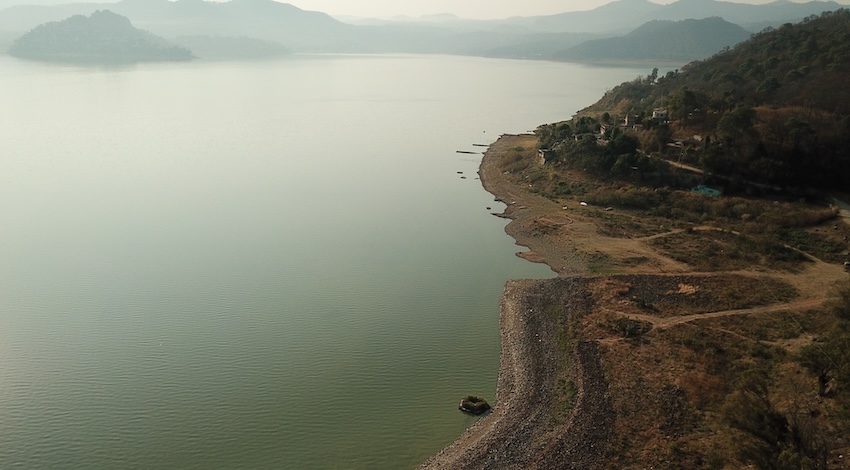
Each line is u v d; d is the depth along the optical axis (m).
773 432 34.50
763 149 98.19
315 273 75.38
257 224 94.50
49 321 61.19
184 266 76.31
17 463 41.25
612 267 75.00
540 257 81.69
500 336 59.81
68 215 96.25
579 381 49.72
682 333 56.28
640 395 47.12
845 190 93.44
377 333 60.34
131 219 95.19
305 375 52.56
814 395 42.97
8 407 47.28
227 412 47.25
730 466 37.47
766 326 56.94
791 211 87.25
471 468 40.38
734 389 46.25
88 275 72.81
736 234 83.12
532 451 41.69
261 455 42.47
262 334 59.62
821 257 74.62
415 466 41.19
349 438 44.22
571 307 63.75
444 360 55.25
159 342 57.59
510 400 48.22
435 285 72.50
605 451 41.09
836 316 51.59
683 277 69.88
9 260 76.94
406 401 48.84
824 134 99.31
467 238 90.25
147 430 44.94
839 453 35.75
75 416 46.41
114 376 51.78
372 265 78.62
